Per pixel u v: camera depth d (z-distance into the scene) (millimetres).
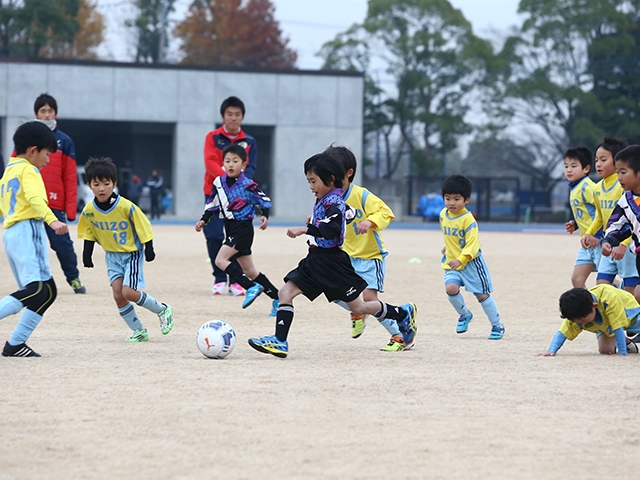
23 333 13688
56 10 113000
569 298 14359
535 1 113125
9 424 9539
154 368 12867
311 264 13977
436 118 116750
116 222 15484
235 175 20266
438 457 8531
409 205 95750
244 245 20188
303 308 21312
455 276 17328
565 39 112312
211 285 26516
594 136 109562
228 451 8641
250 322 18750
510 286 27734
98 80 83188
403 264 35062
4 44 118562
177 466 8180
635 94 117062
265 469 8109
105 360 13547
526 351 15328
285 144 87000
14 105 81562
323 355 14445
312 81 86938
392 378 12328
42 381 11773
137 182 80312
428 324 19344
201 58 136500
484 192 105438
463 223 17266
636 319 15109
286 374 12516
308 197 87750
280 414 10078
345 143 87812
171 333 17016
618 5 116375
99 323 18156
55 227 13250
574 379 12492
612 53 112375
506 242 53812
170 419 9797
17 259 13641
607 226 15977
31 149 13875
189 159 85250
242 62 138125
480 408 10547
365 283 14242
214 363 13398
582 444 9070
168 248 41125
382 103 120875
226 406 10422
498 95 118562
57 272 29641
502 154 133375
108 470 8055
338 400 10836
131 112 84125
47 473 7969
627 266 17078
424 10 115125
